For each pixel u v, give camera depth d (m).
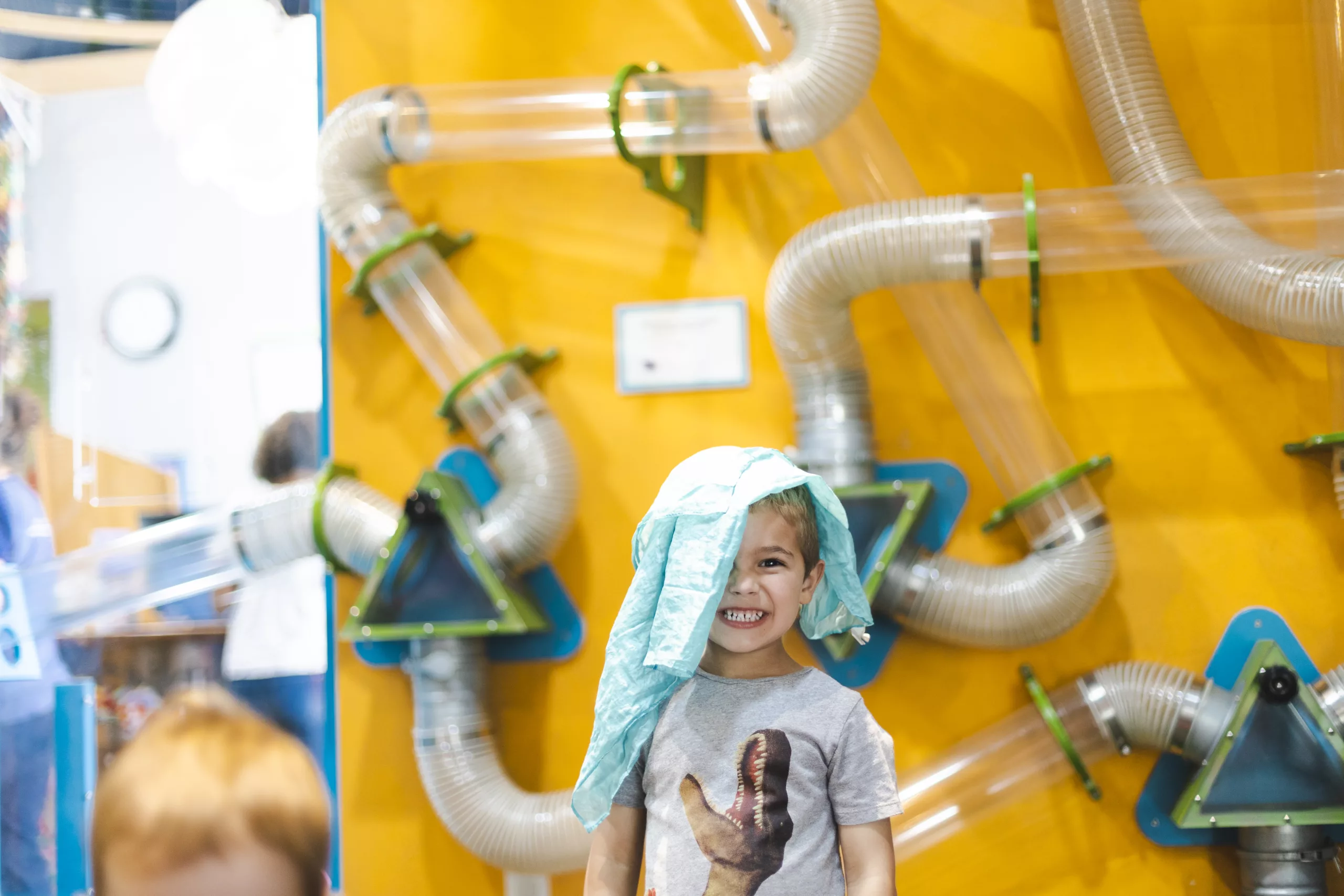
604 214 2.53
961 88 2.47
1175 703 2.19
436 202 2.57
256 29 2.67
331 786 2.47
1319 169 2.31
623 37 2.56
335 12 2.65
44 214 2.69
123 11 2.69
